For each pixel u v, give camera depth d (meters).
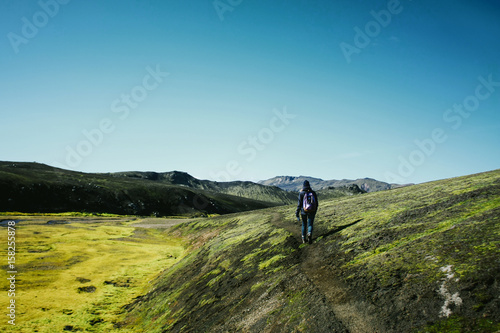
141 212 160.00
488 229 8.16
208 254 25.44
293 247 15.79
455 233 8.92
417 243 9.47
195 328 12.48
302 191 15.09
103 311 20.83
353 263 10.26
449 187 18.34
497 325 4.75
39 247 44.34
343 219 18.52
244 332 9.27
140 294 24.61
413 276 7.51
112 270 32.22
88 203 144.25
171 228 70.75
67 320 18.86
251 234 24.89
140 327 17.50
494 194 12.25
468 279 6.23
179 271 25.53
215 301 14.23
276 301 10.07
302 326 7.65
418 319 5.92
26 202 121.56
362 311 7.11
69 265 34.03
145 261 37.22
